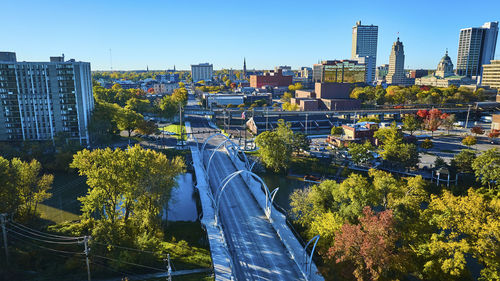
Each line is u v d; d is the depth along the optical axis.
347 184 73.12
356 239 53.12
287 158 127.00
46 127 151.25
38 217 84.19
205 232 80.62
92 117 162.88
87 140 157.00
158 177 76.69
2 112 145.50
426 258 58.62
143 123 176.75
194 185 116.62
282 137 134.62
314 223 70.38
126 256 60.38
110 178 70.94
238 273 62.75
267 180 123.44
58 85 148.50
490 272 50.53
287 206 97.50
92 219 76.62
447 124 193.12
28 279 55.69
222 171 128.25
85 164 74.06
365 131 167.50
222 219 86.25
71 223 80.38
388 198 71.88
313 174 127.44
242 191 107.31
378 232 52.75
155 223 73.88
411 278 60.25
